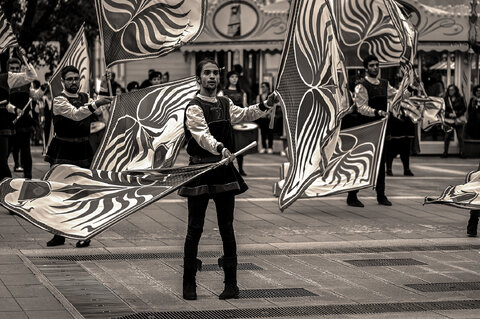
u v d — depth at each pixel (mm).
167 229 13312
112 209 8922
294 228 13562
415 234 13141
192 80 12539
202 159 8977
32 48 23172
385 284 9867
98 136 20125
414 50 16062
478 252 11805
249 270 10531
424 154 29484
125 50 12016
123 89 29688
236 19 29750
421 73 29062
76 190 9094
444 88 29078
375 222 14250
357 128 15680
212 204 16031
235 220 14312
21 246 11797
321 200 16828
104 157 12266
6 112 14703
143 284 9734
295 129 10484
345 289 9602
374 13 16172
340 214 15078
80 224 8852
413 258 11352
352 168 15547
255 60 31031
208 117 9000
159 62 34844
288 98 10523
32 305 8602
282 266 10781
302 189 10312
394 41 16297
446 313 8602
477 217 12930
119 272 10320
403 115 19672
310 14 10656
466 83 29094
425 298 9227
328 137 10602
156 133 12328
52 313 8320
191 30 11938
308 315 8500
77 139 12398
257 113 9305
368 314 8547
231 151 9172
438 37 28156
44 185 9156
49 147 12492
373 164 15516
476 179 12023
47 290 9219
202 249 11781
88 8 23812
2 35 14578
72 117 11852
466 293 9477
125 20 11977
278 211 15352
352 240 12570
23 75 14711
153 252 11516
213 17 29844
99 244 12031
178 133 12320
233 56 31375
